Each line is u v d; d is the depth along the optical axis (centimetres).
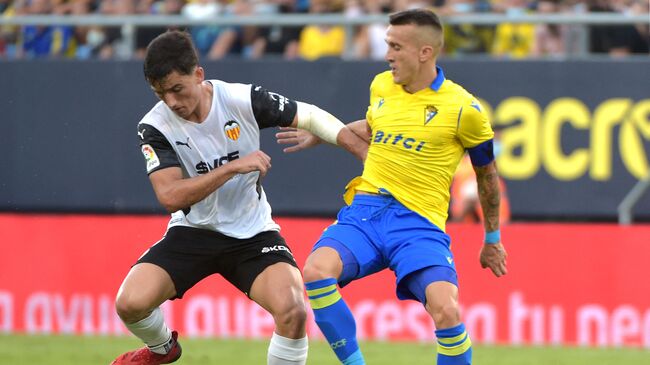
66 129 4188
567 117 3981
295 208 4109
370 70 4038
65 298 3962
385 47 4172
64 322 3956
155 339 2295
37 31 4369
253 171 2053
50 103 4194
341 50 4228
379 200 2192
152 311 2250
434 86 2167
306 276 2114
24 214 4222
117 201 4169
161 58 2017
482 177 2227
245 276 2223
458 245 3756
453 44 4134
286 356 2169
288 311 2148
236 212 2231
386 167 2191
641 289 3672
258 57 4209
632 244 3684
